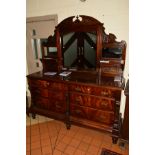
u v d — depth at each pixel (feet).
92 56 9.16
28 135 8.75
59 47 9.80
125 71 8.61
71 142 8.16
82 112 8.41
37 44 11.18
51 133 8.93
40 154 7.37
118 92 7.18
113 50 8.46
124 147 7.54
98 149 7.63
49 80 8.80
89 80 8.25
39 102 9.77
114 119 7.61
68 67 9.97
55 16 9.70
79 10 8.96
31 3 10.25
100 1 8.34
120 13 8.08
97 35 8.61
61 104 8.96
